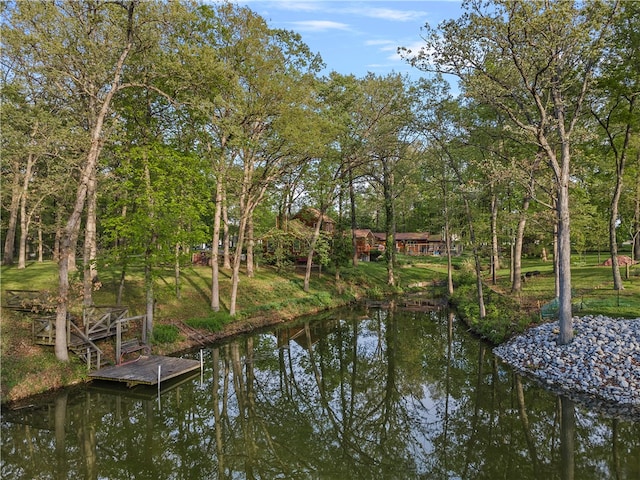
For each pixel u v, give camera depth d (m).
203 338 20.78
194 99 17.61
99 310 18.27
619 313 17.52
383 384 17.52
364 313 30.80
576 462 10.44
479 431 12.88
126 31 15.43
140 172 17.61
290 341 23.22
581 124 20.67
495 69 17.44
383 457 11.62
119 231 17.19
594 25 14.08
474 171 26.11
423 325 27.12
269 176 25.36
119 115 19.03
